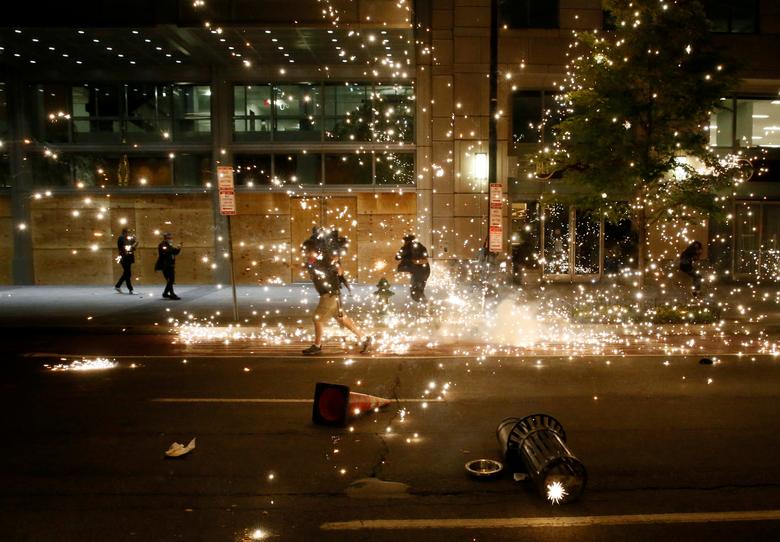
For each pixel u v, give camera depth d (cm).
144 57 1917
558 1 1947
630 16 1315
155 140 2078
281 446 623
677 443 628
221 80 2031
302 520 468
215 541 438
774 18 1995
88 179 2084
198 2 1541
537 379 889
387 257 2062
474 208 1988
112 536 445
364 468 567
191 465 575
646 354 1064
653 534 445
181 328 1284
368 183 2055
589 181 1350
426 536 443
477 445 625
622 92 1323
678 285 1998
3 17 1612
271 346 1141
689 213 1856
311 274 1056
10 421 705
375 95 2038
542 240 2036
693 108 1305
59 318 1377
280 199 2067
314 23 1622
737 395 802
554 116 2016
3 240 2084
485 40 1961
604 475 548
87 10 1622
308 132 2056
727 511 480
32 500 504
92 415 726
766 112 2089
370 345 1115
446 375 915
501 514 476
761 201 2084
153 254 2092
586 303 1465
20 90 2042
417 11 1964
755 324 1293
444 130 1991
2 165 2073
